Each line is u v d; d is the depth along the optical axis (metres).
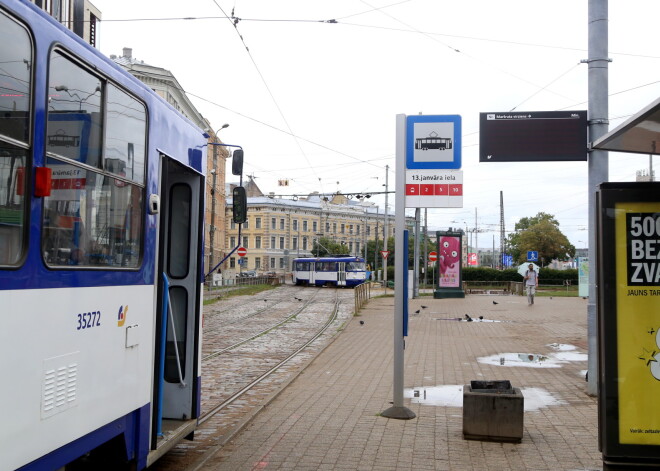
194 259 6.57
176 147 5.90
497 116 10.13
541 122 10.09
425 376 11.71
